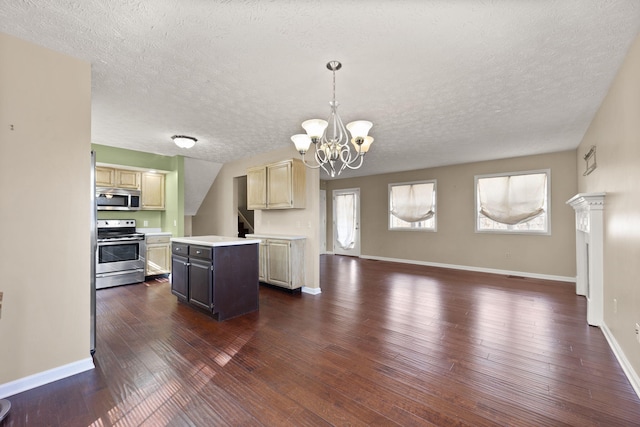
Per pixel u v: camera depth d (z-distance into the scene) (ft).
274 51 6.29
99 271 14.25
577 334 8.99
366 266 20.92
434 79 7.54
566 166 15.99
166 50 6.27
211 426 5.09
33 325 6.16
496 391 6.12
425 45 6.06
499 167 18.11
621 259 7.45
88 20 5.32
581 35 5.76
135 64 6.84
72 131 6.64
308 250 14.08
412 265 21.29
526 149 15.51
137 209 16.30
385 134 12.55
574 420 5.25
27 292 6.09
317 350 7.94
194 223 22.59
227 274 10.36
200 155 16.66
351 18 5.24
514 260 17.75
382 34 5.70
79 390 6.10
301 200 14.06
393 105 9.27
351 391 6.12
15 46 5.93
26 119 6.06
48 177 6.34
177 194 16.48
